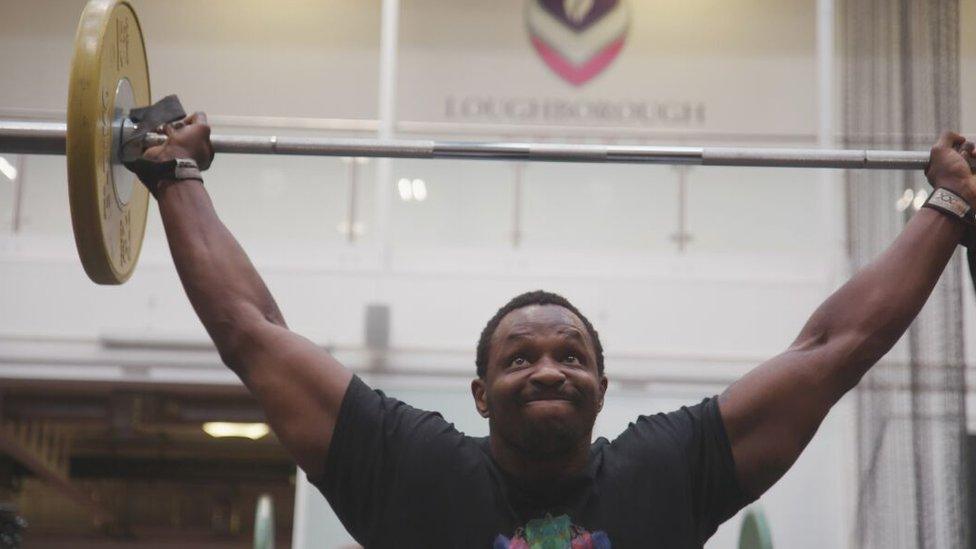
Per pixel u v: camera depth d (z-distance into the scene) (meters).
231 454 11.47
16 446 9.59
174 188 2.20
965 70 7.45
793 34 7.86
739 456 1.96
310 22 7.94
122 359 7.39
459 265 7.51
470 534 1.86
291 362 2.01
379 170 7.67
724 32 7.89
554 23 7.91
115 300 7.47
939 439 5.68
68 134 2.21
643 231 7.56
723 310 7.40
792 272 7.44
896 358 5.93
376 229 7.60
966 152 2.29
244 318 2.05
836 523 6.87
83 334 7.41
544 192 7.63
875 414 6.04
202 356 7.42
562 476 1.91
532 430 1.86
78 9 7.79
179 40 7.88
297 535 7.07
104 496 12.38
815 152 2.43
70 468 11.38
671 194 7.61
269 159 7.73
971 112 7.42
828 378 2.01
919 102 6.08
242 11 7.93
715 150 2.46
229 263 2.11
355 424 1.97
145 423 9.05
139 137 2.35
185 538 12.69
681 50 7.87
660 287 7.43
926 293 2.10
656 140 7.77
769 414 1.99
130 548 12.66
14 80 7.68
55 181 7.59
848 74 6.85
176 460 11.56
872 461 6.02
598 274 7.48
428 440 1.95
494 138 7.79
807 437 1.99
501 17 7.93
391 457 1.94
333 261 7.52
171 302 7.48
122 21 2.40
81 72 2.22
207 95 7.81
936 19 6.08
